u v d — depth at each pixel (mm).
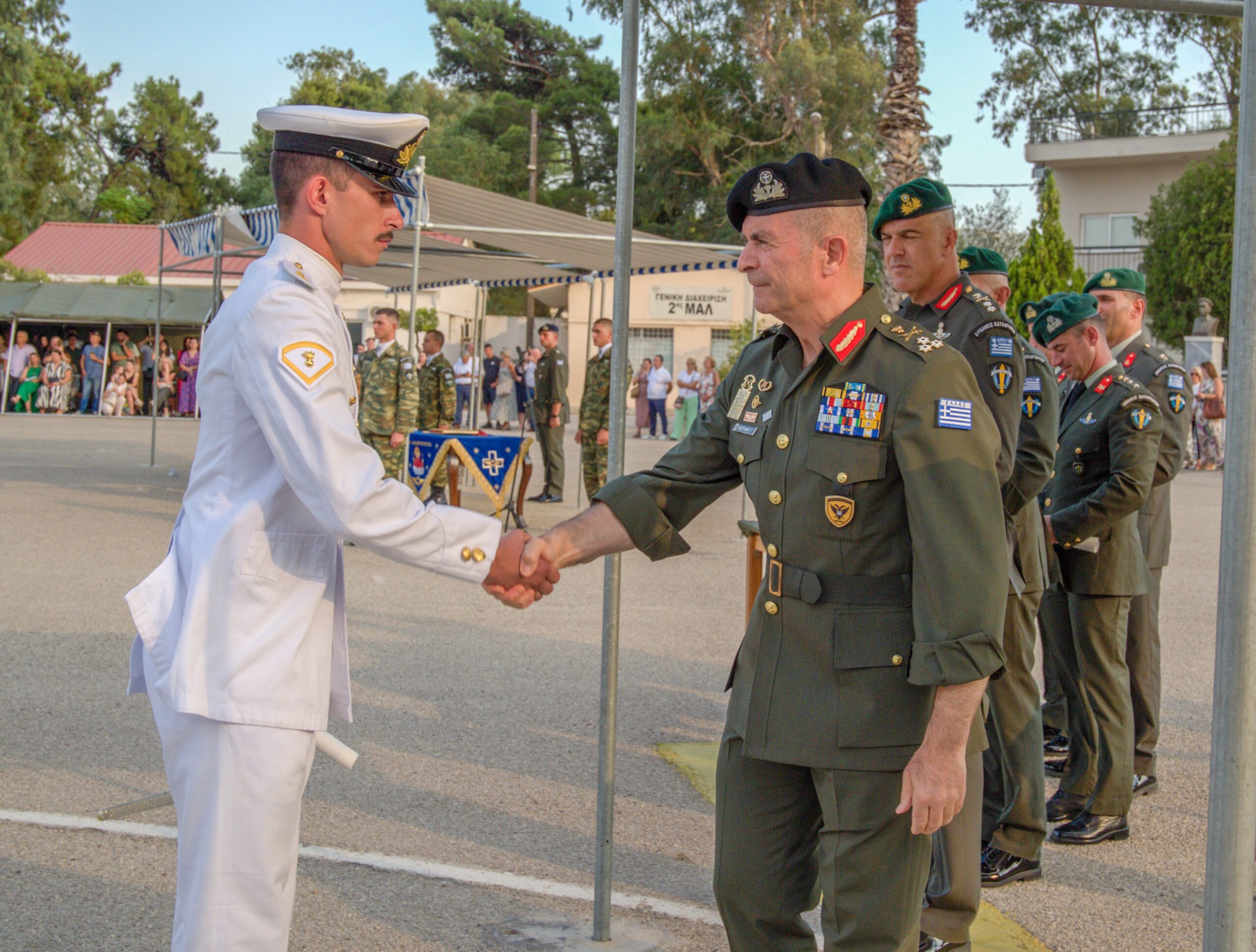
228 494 2119
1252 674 2047
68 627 6434
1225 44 35719
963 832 2916
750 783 2291
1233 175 26453
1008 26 37625
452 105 53219
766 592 2271
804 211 2205
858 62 31844
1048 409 3348
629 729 5074
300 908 3250
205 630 2051
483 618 7184
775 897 2307
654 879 3559
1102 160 30922
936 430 2086
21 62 34688
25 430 21062
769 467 2266
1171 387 4551
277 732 2051
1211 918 2088
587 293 33656
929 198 3281
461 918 3229
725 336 33531
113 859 3520
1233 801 2055
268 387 2027
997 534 2074
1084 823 4078
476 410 17562
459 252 13039
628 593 8227
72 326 26906
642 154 34375
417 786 4281
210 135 58719
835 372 2203
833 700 2154
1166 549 4570
